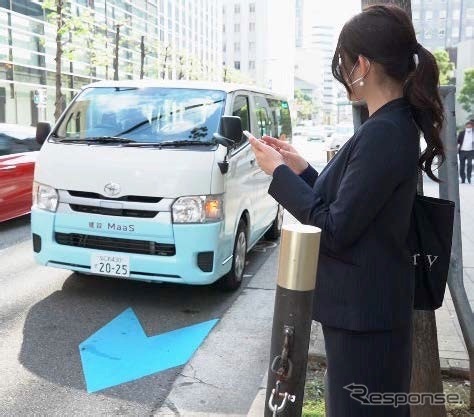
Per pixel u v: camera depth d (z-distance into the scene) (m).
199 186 4.62
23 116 27.75
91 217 4.71
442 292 1.83
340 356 1.69
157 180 4.60
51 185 4.85
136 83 5.74
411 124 1.64
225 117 4.71
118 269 4.70
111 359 3.95
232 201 5.05
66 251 4.82
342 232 1.58
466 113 45.34
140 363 3.90
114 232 4.67
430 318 2.71
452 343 4.03
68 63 31.19
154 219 4.59
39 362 3.85
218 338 4.38
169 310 4.95
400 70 1.68
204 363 3.93
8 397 3.37
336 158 1.74
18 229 8.19
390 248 1.65
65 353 4.01
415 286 1.83
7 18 25.83
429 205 1.78
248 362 3.96
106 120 5.28
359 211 1.56
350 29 1.71
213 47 83.00
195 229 4.59
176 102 5.38
